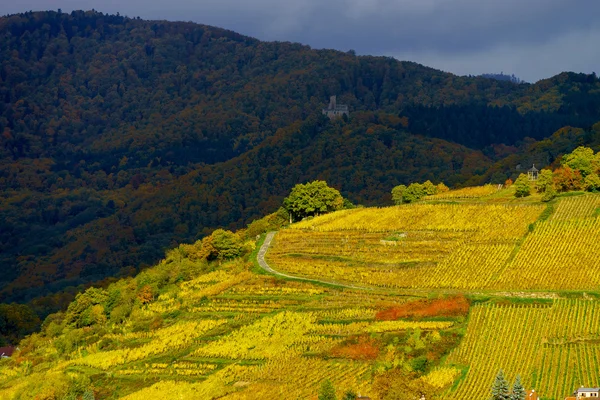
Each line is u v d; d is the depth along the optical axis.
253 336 170.50
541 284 174.00
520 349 145.50
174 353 173.25
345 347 155.25
